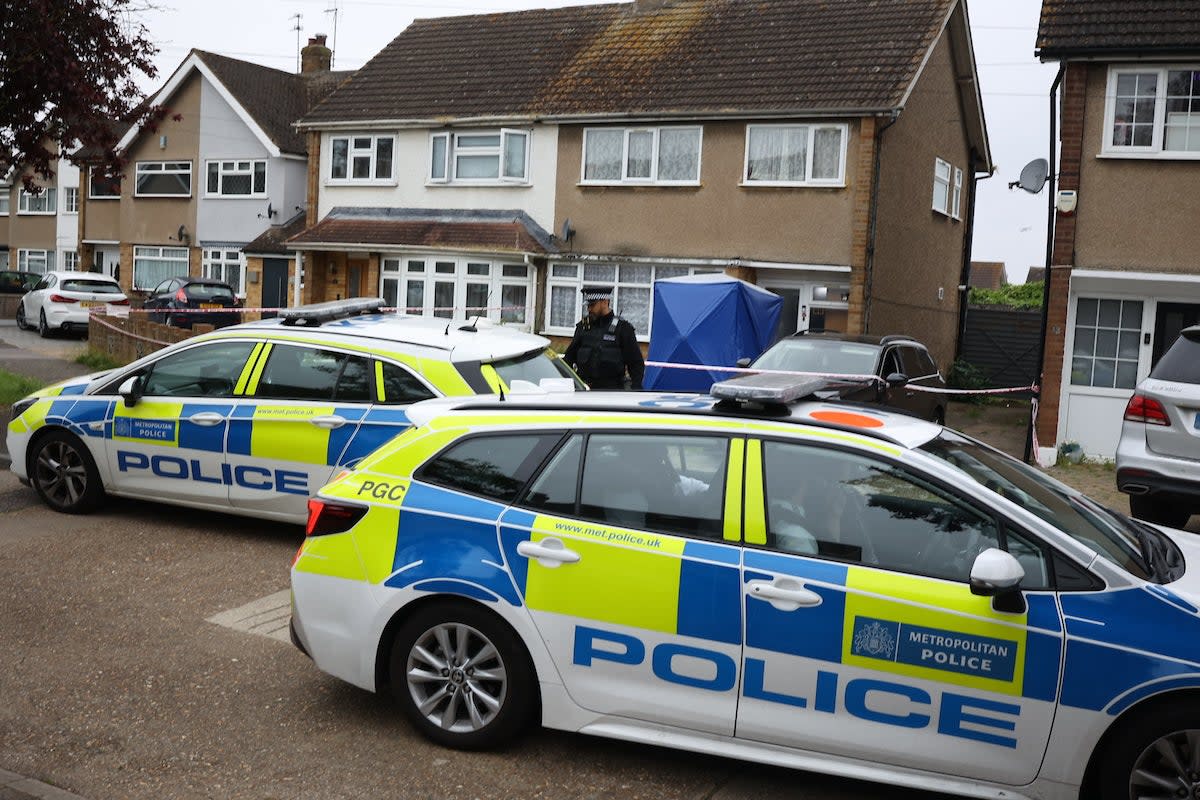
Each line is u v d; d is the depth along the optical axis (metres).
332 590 4.70
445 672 4.59
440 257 24.00
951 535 4.02
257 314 26.02
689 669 4.19
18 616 6.14
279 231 30.42
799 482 4.23
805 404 4.65
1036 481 4.56
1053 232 14.47
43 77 10.95
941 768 3.91
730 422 4.38
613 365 9.73
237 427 7.64
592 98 22.50
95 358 19.45
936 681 3.89
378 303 8.74
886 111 19.23
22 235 42.34
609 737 4.44
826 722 4.02
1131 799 3.72
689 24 23.72
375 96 25.64
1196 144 13.88
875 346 12.69
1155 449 8.74
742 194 20.77
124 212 34.00
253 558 7.34
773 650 4.07
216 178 32.22
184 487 7.88
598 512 4.41
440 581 4.49
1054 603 3.81
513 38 25.88
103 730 4.78
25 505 8.55
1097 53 13.93
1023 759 3.82
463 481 4.64
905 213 21.75
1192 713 3.64
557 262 22.75
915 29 21.03
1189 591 3.84
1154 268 14.02
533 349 8.03
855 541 4.09
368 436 7.25
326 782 4.33
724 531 4.22
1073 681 3.74
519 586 4.40
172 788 4.27
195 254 32.69
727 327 15.11
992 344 25.88
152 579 6.85
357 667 4.67
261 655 5.66
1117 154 14.08
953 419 19.50
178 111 32.75
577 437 4.54
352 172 25.62
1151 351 14.30
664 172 21.64
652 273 21.75
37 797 4.11
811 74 20.69
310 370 7.61
